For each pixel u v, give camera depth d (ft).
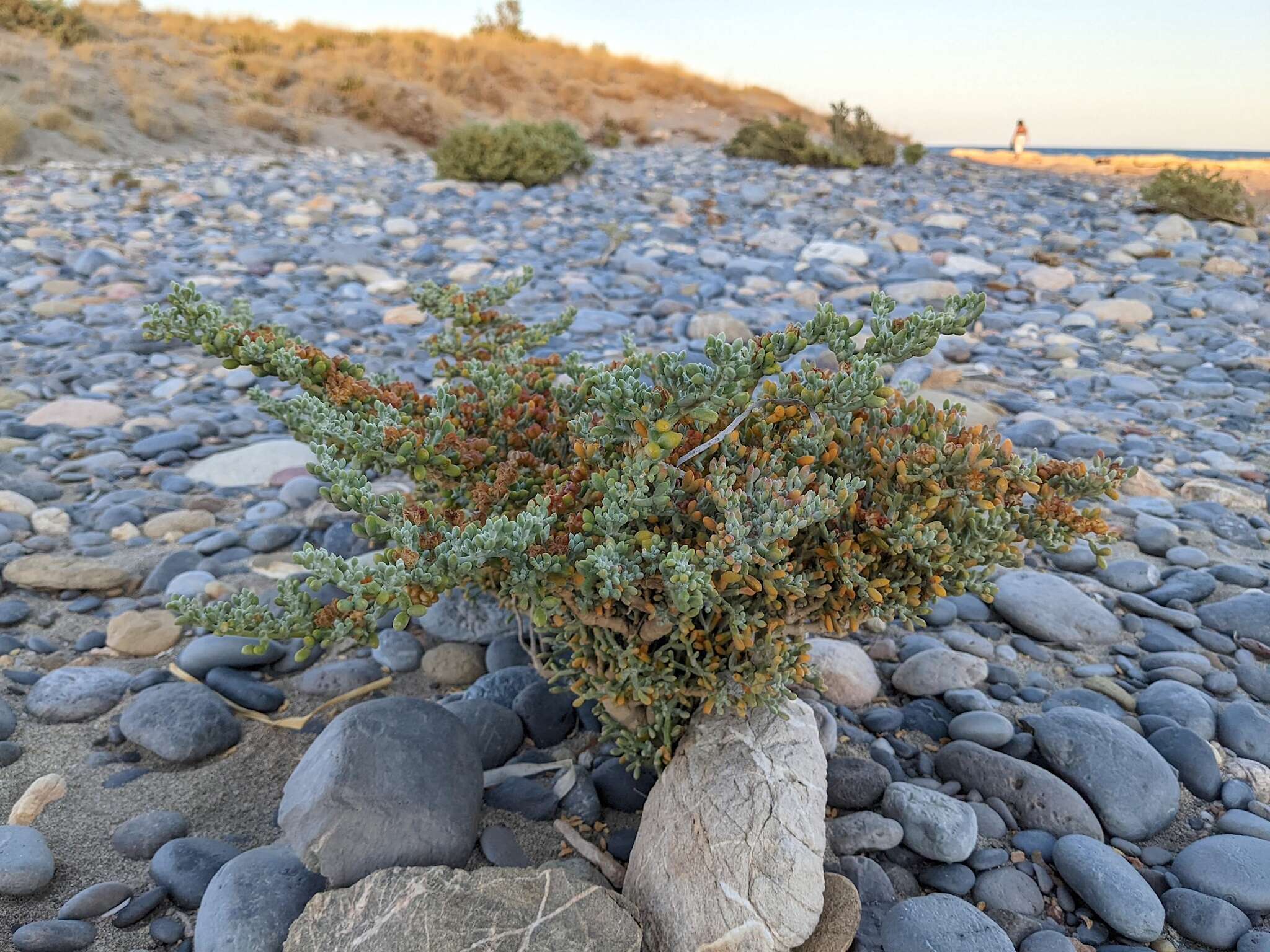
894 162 59.21
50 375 19.71
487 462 8.18
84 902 6.61
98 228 33.99
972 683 9.55
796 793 6.80
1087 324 24.13
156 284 26.71
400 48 94.84
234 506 14.16
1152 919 6.56
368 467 8.25
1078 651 10.38
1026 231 35.42
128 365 20.71
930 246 32.17
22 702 9.07
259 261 29.91
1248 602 10.77
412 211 39.29
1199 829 7.70
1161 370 21.07
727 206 40.57
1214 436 16.94
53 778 7.85
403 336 23.09
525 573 6.07
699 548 6.66
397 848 6.79
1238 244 33.55
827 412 6.83
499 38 114.93
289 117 68.69
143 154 54.29
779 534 5.88
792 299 26.09
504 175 46.03
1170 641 10.39
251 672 9.78
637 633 7.11
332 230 35.99
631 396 5.92
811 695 9.27
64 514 13.21
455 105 81.82
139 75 67.36
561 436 8.32
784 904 6.20
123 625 10.31
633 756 7.99
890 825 7.47
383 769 7.14
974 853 7.34
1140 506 13.96
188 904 6.76
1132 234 34.40
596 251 31.68
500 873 6.47
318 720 9.07
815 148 56.18
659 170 53.01
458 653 9.92
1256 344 22.76
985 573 7.35
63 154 50.47
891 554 7.05
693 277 28.09
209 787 8.09
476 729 8.45
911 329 6.30
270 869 6.68
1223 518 13.51
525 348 11.05
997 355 21.90
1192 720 8.77
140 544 12.68
